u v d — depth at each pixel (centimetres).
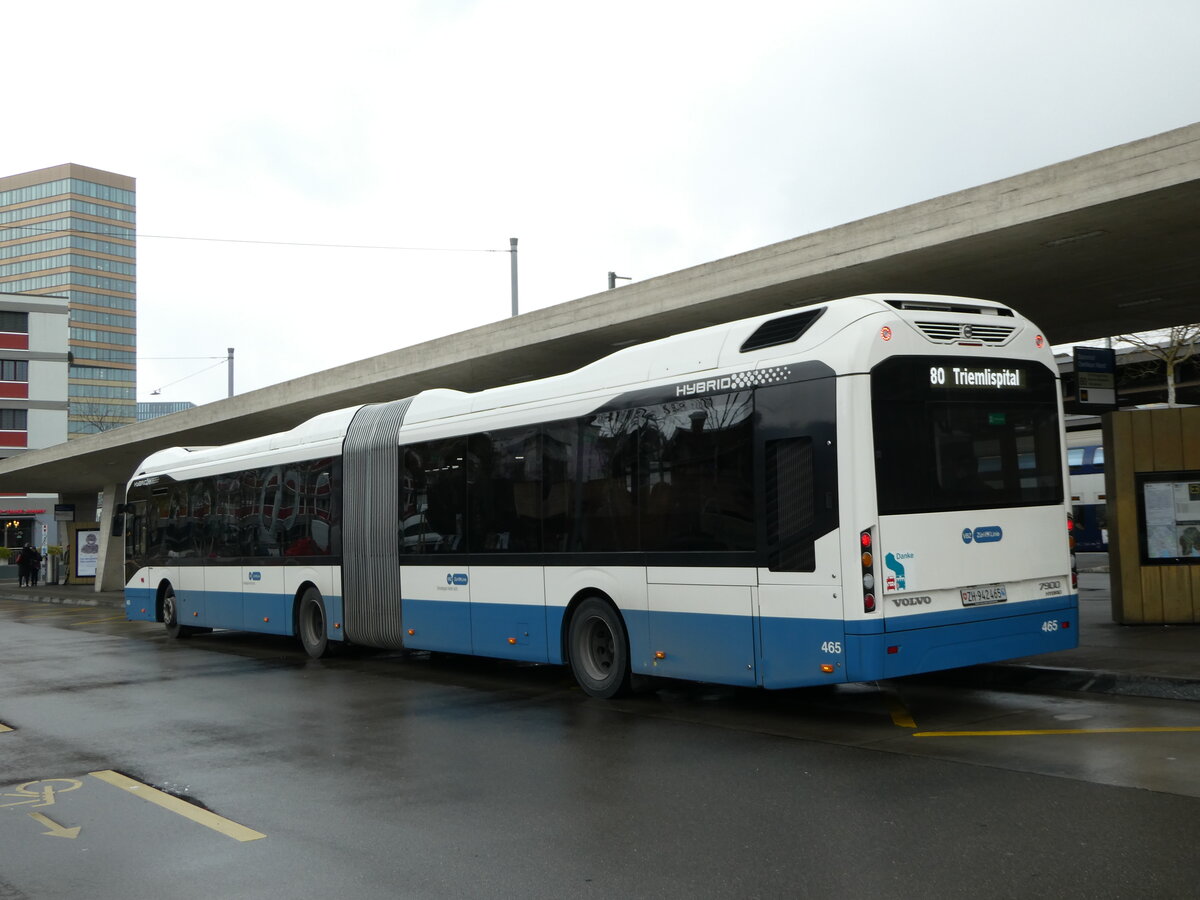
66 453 3644
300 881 527
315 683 1257
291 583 1567
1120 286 1409
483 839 584
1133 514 1331
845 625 807
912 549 824
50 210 16625
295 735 916
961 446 862
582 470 1070
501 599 1167
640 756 781
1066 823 562
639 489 1002
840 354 827
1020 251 1219
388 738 888
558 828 600
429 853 563
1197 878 475
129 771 796
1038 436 912
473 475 1222
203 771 787
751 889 488
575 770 743
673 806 636
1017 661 1065
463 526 1228
